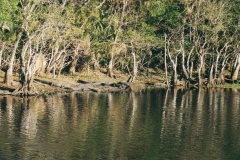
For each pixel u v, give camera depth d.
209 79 108.56
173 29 107.06
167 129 57.16
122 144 50.00
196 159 46.12
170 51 116.81
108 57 113.31
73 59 110.12
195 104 77.31
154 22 108.88
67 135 52.75
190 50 114.56
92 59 116.12
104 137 52.53
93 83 98.25
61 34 93.12
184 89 102.00
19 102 72.56
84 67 113.44
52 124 57.75
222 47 121.69
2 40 86.00
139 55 119.25
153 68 132.88
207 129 57.66
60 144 49.25
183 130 56.84
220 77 114.31
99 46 106.81
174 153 47.66
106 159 45.22
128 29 107.44
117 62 116.75
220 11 106.50
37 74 97.94
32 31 86.06
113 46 107.06
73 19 91.62
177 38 112.06
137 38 106.31
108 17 105.00
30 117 61.34
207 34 109.25
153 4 105.75
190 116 65.69
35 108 67.94
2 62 98.38
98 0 105.31
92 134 53.56
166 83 107.75
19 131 53.78
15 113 63.72
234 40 114.94
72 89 91.25
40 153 46.12
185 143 51.12
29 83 79.50
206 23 110.56
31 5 83.31
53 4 85.75
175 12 105.12
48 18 82.38
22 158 44.56
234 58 125.81
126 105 74.19
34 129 54.91
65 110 67.38
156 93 92.44
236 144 51.28
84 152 46.91
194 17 107.44
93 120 60.91
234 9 109.31
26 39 81.06
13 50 83.94
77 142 50.16
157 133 55.06
